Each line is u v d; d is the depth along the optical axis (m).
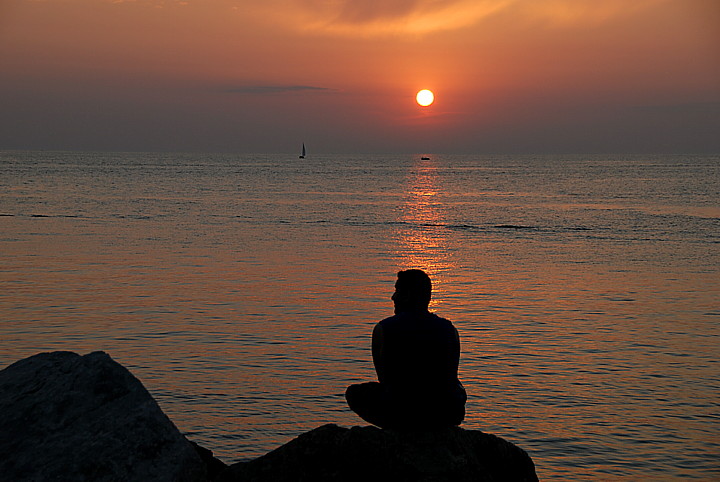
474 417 13.14
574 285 28.50
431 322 5.35
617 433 12.40
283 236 46.25
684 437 12.24
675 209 73.19
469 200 87.75
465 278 30.25
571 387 14.87
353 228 52.59
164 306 22.80
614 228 54.34
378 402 5.39
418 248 41.19
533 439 12.18
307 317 21.50
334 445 5.18
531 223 58.41
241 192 97.31
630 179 155.62
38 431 5.03
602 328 20.47
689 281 29.72
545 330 20.19
